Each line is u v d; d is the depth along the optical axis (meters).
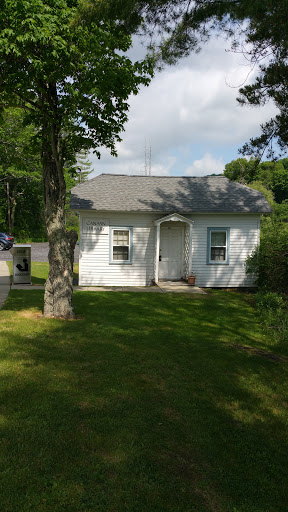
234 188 18.72
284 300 12.20
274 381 6.20
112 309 11.34
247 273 17.03
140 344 7.79
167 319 10.37
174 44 7.32
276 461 3.99
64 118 8.95
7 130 26.95
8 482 3.40
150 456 3.91
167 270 17.56
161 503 3.25
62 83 9.23
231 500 3.36
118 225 16.70
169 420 4.68
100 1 7.18
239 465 3.88
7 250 33.03
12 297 12.73
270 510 3.27
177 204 16.95
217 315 11.23
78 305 11.77
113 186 18.03
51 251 9.91
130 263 16.88
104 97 8.77
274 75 7.06
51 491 3.32
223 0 6.34
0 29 7.57
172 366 6.57
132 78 8.73
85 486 3.40
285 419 4.93
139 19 7.05
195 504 3.27
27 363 6.36
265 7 5.85
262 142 7.88
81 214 16.45
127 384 5.66
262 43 6.90
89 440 4.11
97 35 8.38
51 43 7.64
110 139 10.35
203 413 4.93
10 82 8.51
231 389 5.76
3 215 46.75
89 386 5.53
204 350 7.64
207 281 17.27
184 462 3.86
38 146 10.24
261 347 8.28
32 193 47.25
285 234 16.31
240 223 17.25
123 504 3.21
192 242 17.12
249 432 4.54
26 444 3.99
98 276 16.73
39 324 9.02
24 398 5.04
